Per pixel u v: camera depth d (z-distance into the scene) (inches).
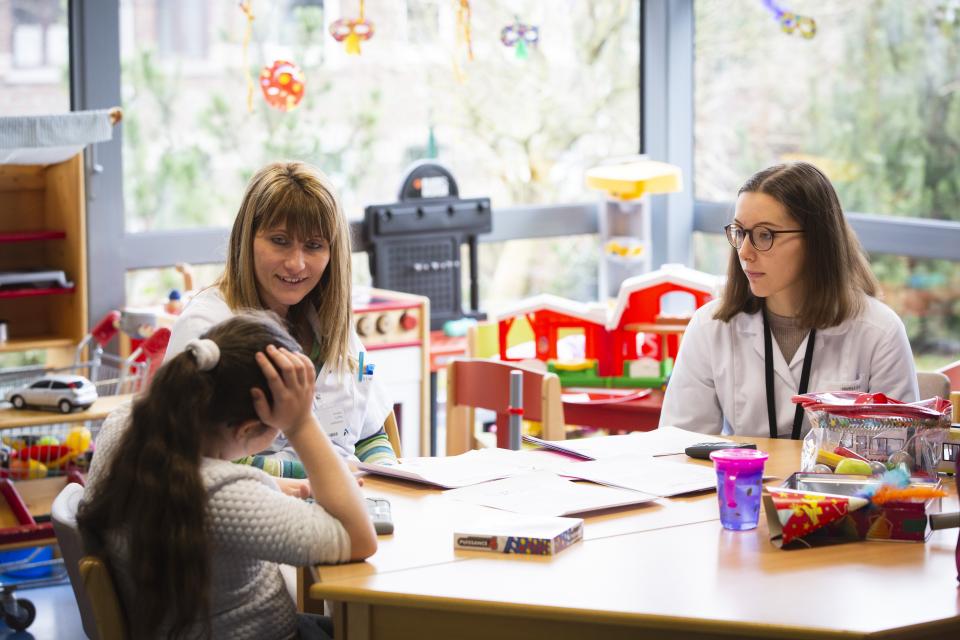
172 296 152.5
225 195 168.2
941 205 165.5
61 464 142.3
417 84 179.0
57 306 154.2
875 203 173.6
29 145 135.3
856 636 57.6
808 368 99.7
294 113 171.0
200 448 65.4
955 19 161.0
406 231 169.6
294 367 67.2
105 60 155.7
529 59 187.5
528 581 65.0
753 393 101.5
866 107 173.0
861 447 81.1
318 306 93.7
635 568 66.8
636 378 145.0
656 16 193.8
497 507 77.7
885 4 168.9
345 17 172.1
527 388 116.3
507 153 188.4
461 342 168.2
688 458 90.1
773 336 101.9
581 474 84.8
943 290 165.3
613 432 163.3
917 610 60.3
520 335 159.3
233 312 89.9
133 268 160.2
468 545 70.2
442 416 188.7
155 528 63.6
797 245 97.2
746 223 97.7
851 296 99.3
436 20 178.7
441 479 83.7
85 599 69.4
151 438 64.6
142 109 160.4
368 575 66.2
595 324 147.4
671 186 174.4
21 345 147.0
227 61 165.6
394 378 158.2
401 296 160.1
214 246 166.1
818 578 64.9
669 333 143.8
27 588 141.0
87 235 156.5
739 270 102.2
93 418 126.3
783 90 183.8
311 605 83.4
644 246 181.2
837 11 174.9
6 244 153.5
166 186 163.5
